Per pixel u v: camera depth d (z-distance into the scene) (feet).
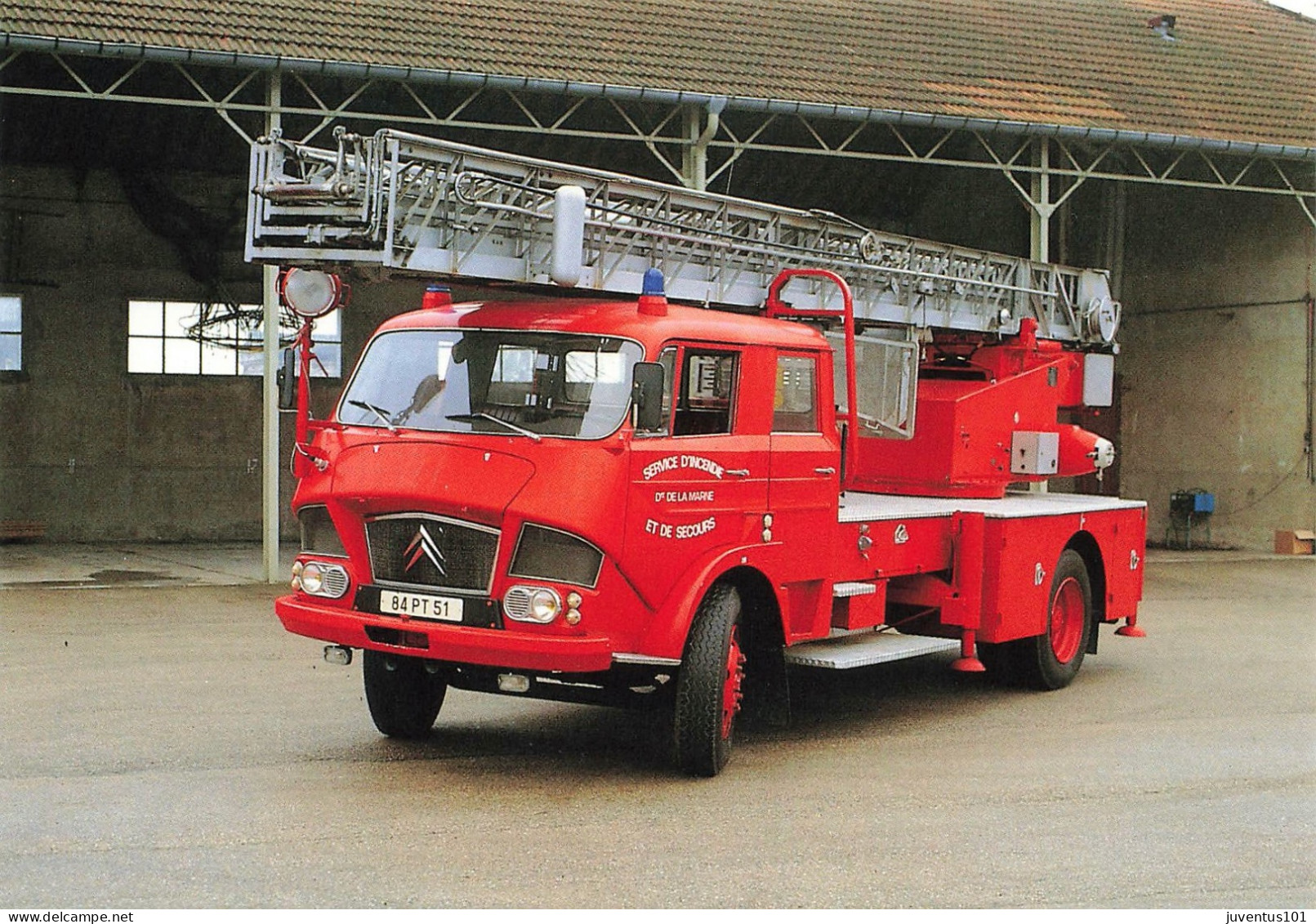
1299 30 78.79
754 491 24.14
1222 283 73.10
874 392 30.71
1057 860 18.83
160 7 50.26
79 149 64.64
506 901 16.48
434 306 25.30
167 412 68.08
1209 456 73.87
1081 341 40.27
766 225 30.40
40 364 66.23
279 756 23.86
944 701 31.24
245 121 64.54
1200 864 18.83
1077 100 62.39
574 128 66.13
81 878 17.03
